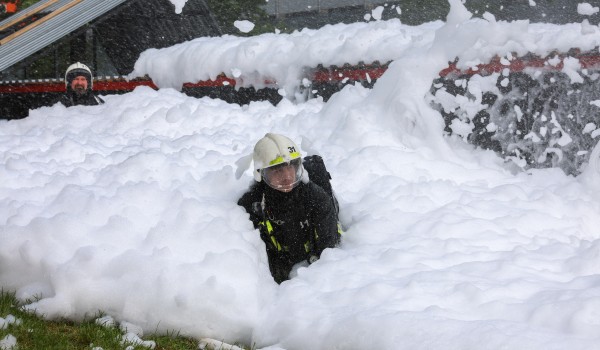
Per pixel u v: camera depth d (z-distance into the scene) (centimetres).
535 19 980
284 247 509
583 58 764
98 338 397
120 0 1149
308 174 531
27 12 1193
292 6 1137
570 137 766
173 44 1177
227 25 1166
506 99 779
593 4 959
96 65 1162
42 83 1159
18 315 419
